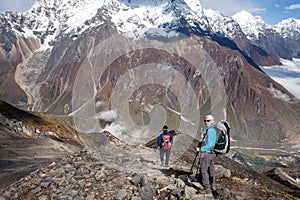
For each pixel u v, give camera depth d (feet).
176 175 45.06
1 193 45.24
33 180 46.39
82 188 41.88
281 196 41.06
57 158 121.49
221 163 86.07
